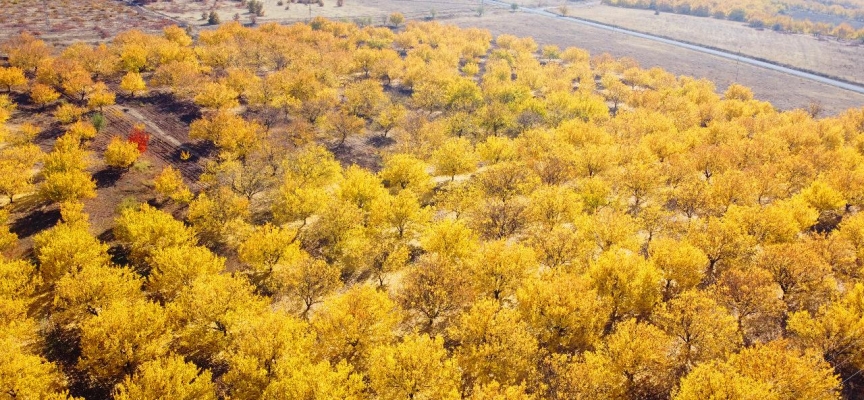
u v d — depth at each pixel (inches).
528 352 1803.6
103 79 5068.9
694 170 3272.6
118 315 1819.6
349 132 4197.8
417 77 5836.6
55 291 2188.7
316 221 2979.8
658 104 5310.0
